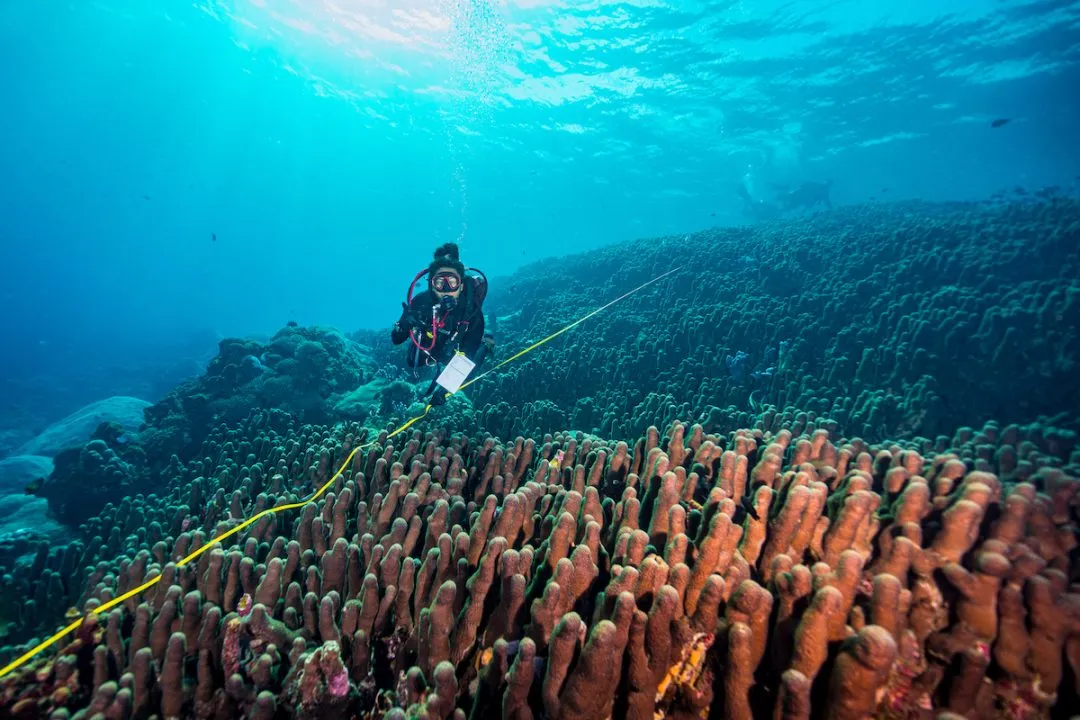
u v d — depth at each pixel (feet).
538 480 11.80
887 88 108.47
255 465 16.35
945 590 6.07
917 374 22.77
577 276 57.00
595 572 7.07
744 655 5.13
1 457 76.89
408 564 7.80
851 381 24.79
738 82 107.65
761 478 9.71
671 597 5.57
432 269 14.60
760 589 5.62
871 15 86.48
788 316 31.81
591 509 9.10
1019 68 97.60
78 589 13.61
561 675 5.55
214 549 9.09
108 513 18.83
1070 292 21.84
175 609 7.81
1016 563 6.00
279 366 31.91
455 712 5.94
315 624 7.89
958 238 36.52
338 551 8.77
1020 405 21.04
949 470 8.68
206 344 143.64
